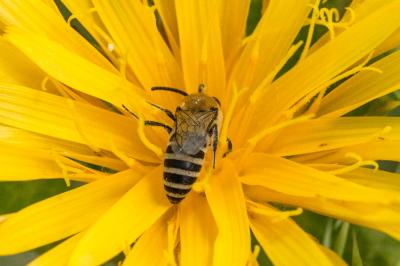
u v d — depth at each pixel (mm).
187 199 70
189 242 67
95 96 71
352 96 72
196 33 74
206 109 69
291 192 66
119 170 73
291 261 65
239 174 71
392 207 64
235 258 63
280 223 67
